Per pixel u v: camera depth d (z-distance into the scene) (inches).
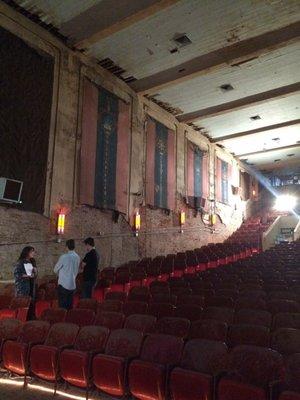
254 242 573.3
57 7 319.6
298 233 617.3
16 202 293.0
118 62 401.1
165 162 501.7
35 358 147.5
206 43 368.8
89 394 140.8
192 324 153.8
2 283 283.3
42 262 319.9
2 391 145.7
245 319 165.8
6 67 304.3
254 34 354.0
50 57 347.9
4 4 308.3
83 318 183.5
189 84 446.0
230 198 688.4
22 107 314.3
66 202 347.6
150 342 137.0
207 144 620.7
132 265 381.7
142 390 123.3
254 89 458.9
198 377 113.5
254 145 654.5
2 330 173.0
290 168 813.9
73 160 359.3
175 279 302.8
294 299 205.8
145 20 337.4
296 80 438.0
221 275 311.1
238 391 105.8
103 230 389.7
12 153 301.4
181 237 523.8
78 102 372.8
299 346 128.5
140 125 459.8
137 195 442.9
